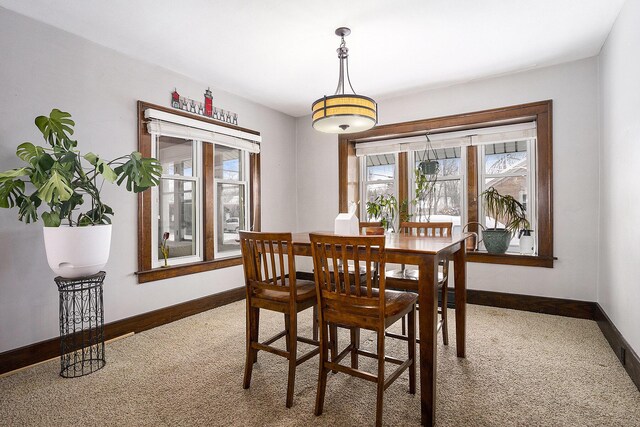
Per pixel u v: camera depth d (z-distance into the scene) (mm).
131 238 3010
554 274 3352
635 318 2074
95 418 1731
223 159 4043
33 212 2127
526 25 2588
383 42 2836
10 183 2002
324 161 4793
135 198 3043
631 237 2160
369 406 1824
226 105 3951
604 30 2666
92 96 2766
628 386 1987
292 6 2322
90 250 2217
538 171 3418
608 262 2777
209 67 3303
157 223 3334
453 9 2369
